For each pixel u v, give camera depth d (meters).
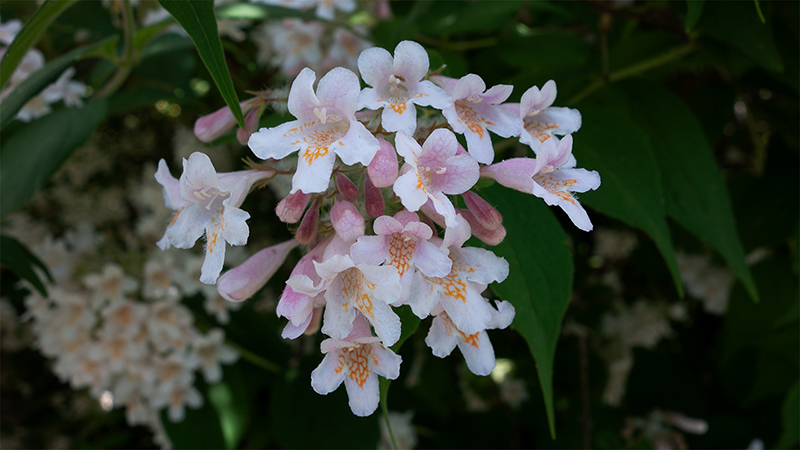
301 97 0.12
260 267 0.14
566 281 0.14
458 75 0.18
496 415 0.32
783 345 0.23
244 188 0.13
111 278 0.22
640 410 0.30
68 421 0.34
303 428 0.22
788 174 0.24
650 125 0.19
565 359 0.32
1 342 0.33
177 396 0.23
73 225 0.33
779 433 0.27
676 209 0.18
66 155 0.17
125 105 0.23
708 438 0.28
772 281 0.24
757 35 0.17
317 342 0.22
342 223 0.12
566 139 0.13
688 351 0.35
